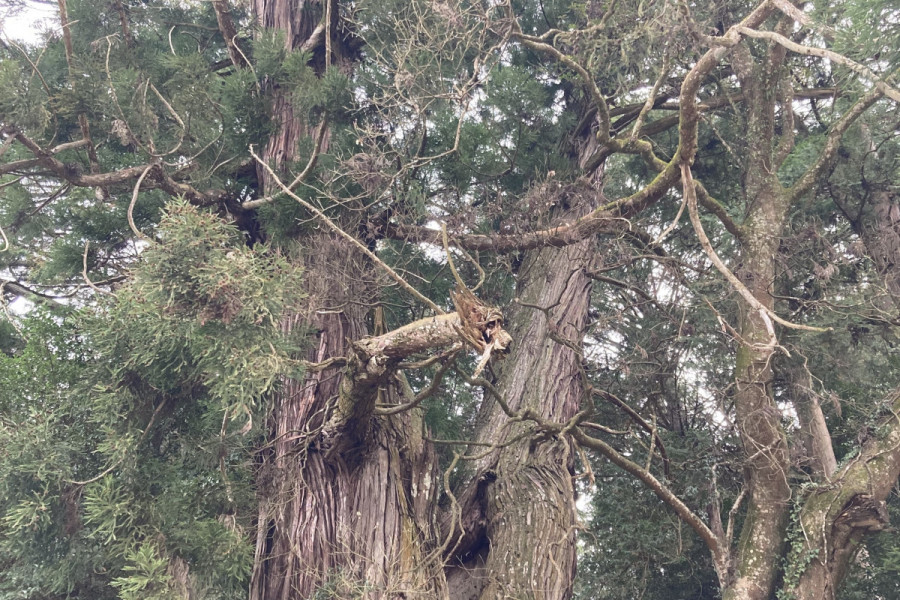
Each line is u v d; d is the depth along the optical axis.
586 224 7.18
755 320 7.59
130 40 7.79
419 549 6.34
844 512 6.73
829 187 9.20
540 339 7.98
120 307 6.30
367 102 7.42
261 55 7.27
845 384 9.28
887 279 7.89
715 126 9.62
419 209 7.12
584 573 9.57
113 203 8.26
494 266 8.43
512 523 6.62
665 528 9.09
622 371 8.62
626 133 10.54
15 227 8.60
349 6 8.82
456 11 6.66
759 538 6.93
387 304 7.48
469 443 6.25
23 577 7.05
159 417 7.06
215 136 7.31
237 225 7.80
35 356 7.62
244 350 5.27
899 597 8.88
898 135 9.09
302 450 6.59
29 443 6.70
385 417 6.93
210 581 6.43
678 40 6.00
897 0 5.02
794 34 8.27
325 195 6.78
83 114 6.27
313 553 6.17
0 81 5.75
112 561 6.94
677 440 9.50
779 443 7.18
